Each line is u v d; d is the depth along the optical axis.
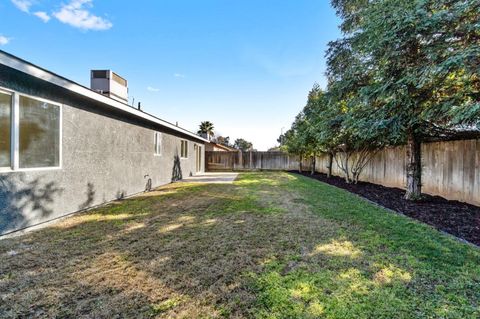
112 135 6.74
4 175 3.84
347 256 3.02
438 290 2.29
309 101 13.51
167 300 2.19
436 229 4.10
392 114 5.86
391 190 8.39
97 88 8.02
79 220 4.76
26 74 3.92
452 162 6.43
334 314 1.96
